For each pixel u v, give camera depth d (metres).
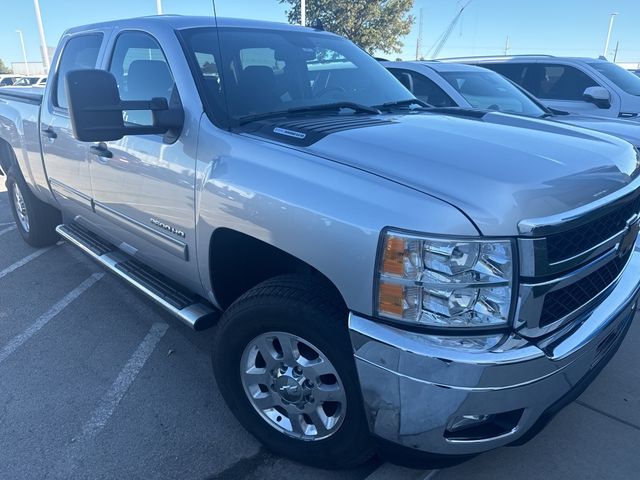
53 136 4.03
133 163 3.06
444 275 1.85
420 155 2.17
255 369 2.58
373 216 1.96
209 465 2.60
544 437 2.76
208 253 2.66
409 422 1.99
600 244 2.18
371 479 2.51
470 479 2.50
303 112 2.96
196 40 3.03
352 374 2.16
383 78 3.71
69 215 4.45
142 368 3.39
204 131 2.66
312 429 2.47
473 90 6.37
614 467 2.56
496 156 2.19
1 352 3.56
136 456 2.65
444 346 1.86
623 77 7.86
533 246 1.86
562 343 2.00
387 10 24.17
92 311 4.14
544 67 8.16
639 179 2.46
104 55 3.55
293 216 2.17
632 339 3.68
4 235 5.96
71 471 2.55
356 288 2.00
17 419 2.91
